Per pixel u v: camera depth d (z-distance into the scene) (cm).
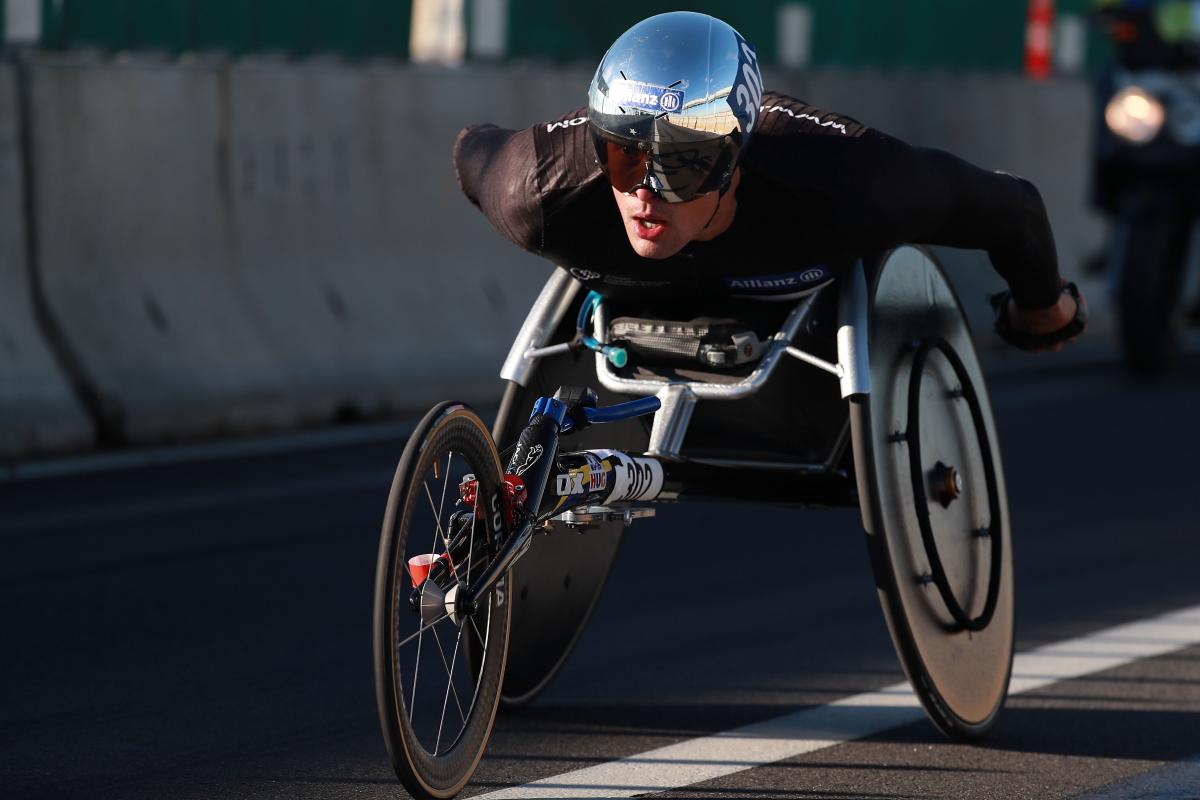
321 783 1059
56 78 2281
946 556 1147
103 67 2333
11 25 2398
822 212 1007
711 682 1303
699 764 1098
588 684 1297
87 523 1827
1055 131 3878
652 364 1118
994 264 1151
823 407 1127
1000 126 3738
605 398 1174
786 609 1541
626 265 1062
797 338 1118
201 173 2447
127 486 2019
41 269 2264
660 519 1919
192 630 1430
